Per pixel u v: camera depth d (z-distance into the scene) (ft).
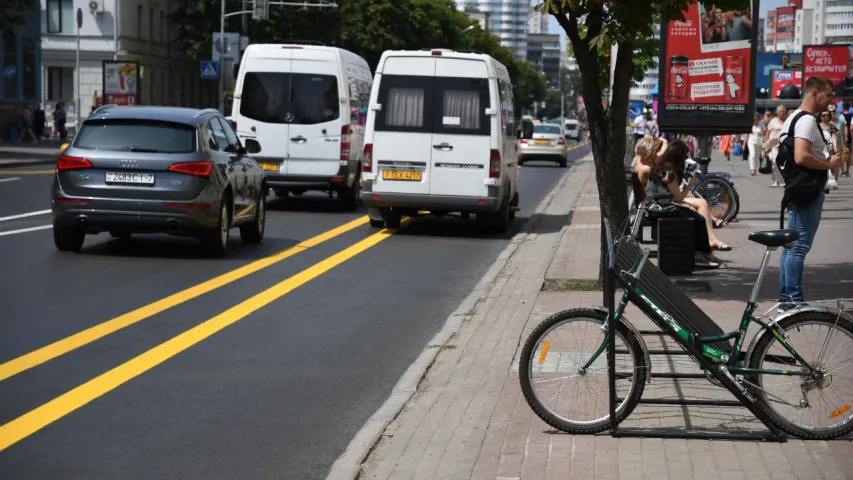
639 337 22.98
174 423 24.61
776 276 46.19
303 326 36.55
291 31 256.32
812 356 22.80
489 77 67.31
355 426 24.49
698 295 41.06
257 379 28.94
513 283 45.98
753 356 22.89
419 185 67.67
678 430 23.07
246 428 24.29
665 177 50.03
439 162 67.51
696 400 23.43
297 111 81.82
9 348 32.14
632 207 54.19
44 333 34.37
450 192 67.51
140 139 52.44
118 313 38.06
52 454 22.18
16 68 201.05
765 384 22.86
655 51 82.79
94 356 31.32
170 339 33.94
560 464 20.86
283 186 82.12
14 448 22.56
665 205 49.34
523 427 23.56
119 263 50.57
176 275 47.50
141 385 28.02
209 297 41.96
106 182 52.01
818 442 22.61
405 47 282.56
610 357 22.71
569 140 533.14
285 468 21.48
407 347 33.37
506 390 27.02
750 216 76.23
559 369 23.21
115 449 22.59
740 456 21.47
